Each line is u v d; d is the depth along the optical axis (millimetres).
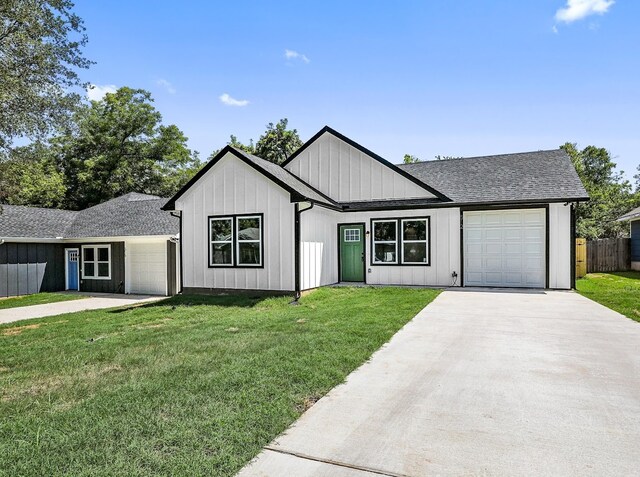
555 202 12070
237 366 5004
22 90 9789
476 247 13188
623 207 29734
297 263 11820
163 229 16047
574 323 7398
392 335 6629
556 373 4742
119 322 9070
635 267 19688
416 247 13664
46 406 3984
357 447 3113
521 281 12719
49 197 28359
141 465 2828
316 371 4781
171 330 7703
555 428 3393
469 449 3064
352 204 14336
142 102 33219
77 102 11242
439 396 4105
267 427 3406
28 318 10766
